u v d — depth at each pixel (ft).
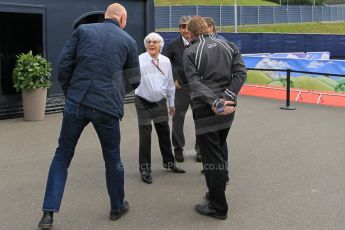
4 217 13.30
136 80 13.06
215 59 12.77
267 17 166.09
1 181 16.29
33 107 25.94
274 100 35.63
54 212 12.89
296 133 24.43
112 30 12.52
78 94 12.28
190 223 13.14
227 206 13.39
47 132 23.66
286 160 19.39
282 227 12.86
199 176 17.21
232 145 21.81
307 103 34.58
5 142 21.59
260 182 16.60
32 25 29.25
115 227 12.84
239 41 62.69
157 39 15.72
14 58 28.58
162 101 16.43
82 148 20.80
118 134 12.82
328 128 25.75
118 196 13.16
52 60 28.66
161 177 17.08
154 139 22.71
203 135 13.01
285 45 62.18
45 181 16.35
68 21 29.19
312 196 15.20
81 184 16.15
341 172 17.79
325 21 186.70
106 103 12.30
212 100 12.48
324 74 32.63
